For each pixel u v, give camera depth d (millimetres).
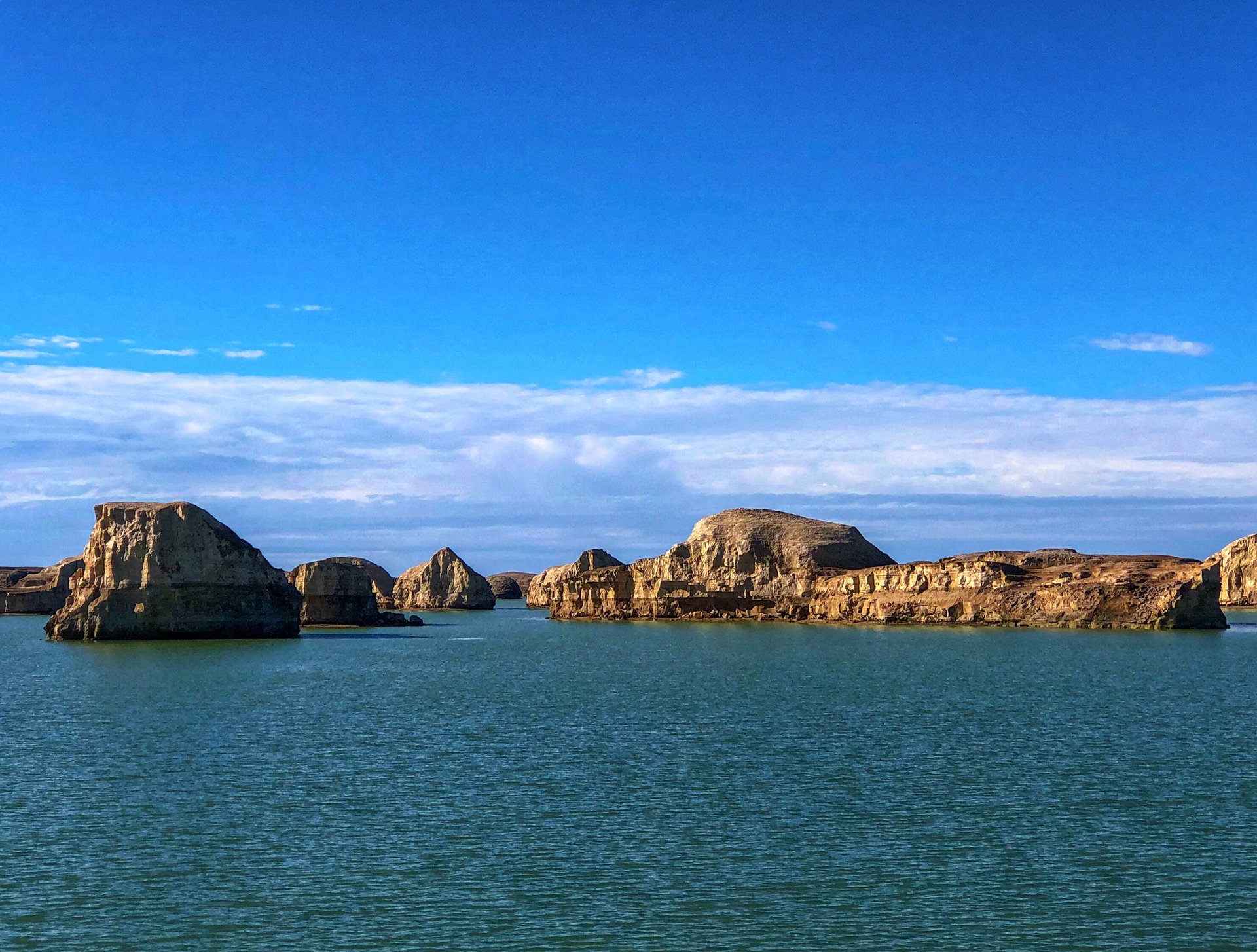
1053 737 63594
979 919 34156
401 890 36750
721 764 55906
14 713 75312
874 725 68688
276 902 35750
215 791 50156
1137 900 35625
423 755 58844
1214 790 49594
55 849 41125
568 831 43250
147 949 32281
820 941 32594
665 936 33031
